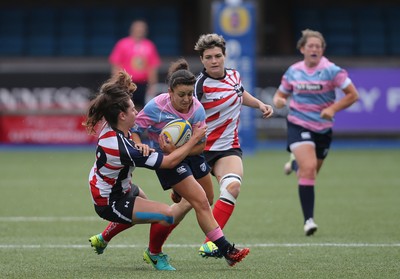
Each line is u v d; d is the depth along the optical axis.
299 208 40.00
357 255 27.08
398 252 27.70
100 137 22.94
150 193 45.47
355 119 72.94
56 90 73.06
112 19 97.25
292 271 23.70
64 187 47.88
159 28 96.75
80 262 25.80
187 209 24.34
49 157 66.06
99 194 23.03
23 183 49.88
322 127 33.31
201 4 93.62
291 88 33.88
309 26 96.31
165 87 73.69
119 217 23.22
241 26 62.75
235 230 33.47
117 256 27.11
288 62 73.75
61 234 32.25
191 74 23.42
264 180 51.47
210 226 23.31
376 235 31.83
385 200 42.66
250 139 67.31
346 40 94.62
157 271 23.77
